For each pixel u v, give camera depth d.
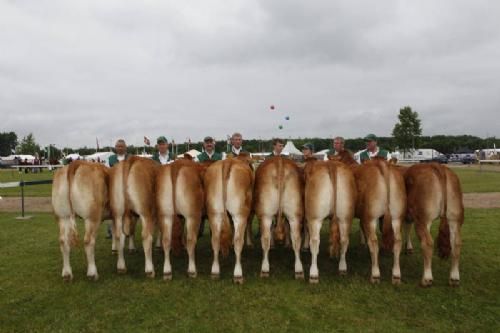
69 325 4.86
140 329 4.74
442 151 91.62
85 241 6.23
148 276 6.45
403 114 52.34
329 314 5.07
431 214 5.84
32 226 10.58
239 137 8.70
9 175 32.22
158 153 8.95
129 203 6.29
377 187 5.94
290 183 6.12
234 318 4.97
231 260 7.48
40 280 6.39
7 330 4.78
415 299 5.49
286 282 6.18
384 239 6.33
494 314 5.03
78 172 6.09
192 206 6.21
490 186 18.62
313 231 6.04
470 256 7.32
